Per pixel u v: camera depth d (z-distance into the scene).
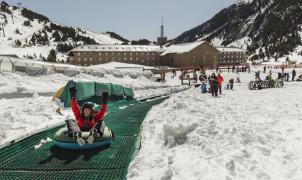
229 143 7.60
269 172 5.93
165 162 6.85
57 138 8.24
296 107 14.77
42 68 25.80
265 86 34.66
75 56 85.12
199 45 79.88
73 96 8.49
